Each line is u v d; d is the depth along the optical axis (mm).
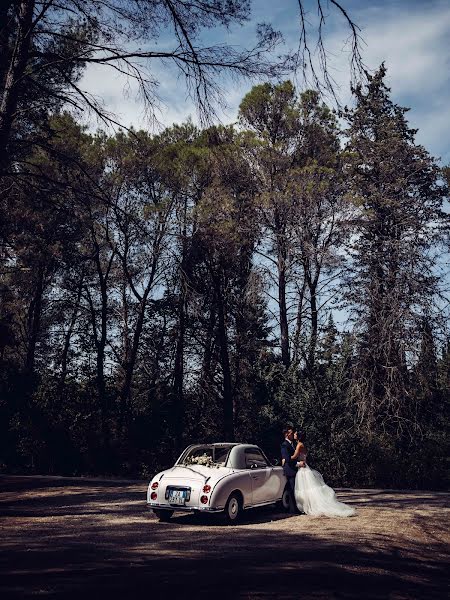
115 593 6148
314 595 6332
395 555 9125
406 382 26797
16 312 33938
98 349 31859
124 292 35469
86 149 28625
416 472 24953
